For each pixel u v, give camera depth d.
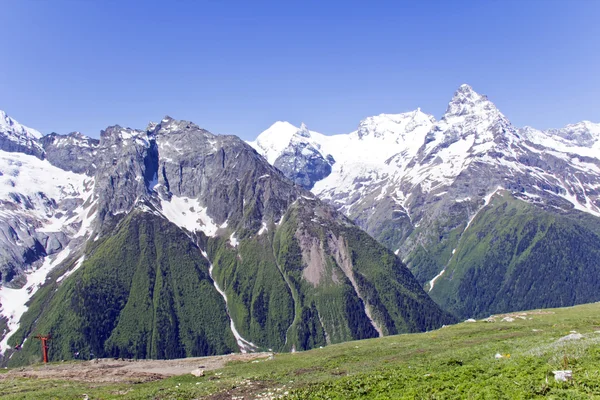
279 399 65.88
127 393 86.50
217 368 114.38
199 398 75.19
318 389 66.88
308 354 121.25
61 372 117.69
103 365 130.62
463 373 60.44
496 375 57.59
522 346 77.12
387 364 85.50
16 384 103.06
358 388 63.50
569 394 47.12
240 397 72.19
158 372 115.69
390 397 57.06
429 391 56.19
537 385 50.66
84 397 84.69
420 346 105.88
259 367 106.62
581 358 57.19
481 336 108.06
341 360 100.75
